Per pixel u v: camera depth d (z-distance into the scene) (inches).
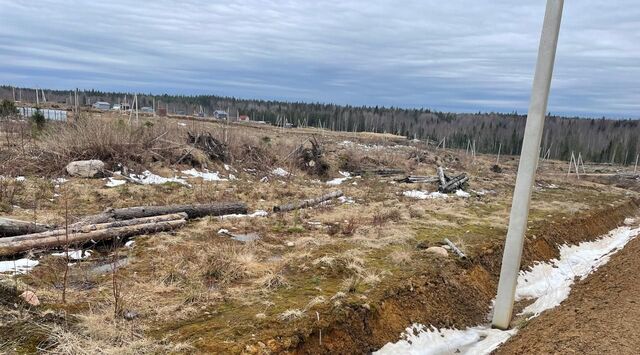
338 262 285.0
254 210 448.8
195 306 210.8
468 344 242.5
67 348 158.7
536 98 232.8
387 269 285.6
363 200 572.1
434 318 254.4
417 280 273.6
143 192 442.9
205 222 367.9
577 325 209.6
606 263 359.3
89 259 269.7
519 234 248.4
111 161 517.7
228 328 187.6
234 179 619.5
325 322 201.9
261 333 185.0
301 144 819.4
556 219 523.2
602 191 1033.5
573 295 287.9
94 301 204.7
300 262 288.2
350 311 217.0
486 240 388.2
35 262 247.8
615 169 1983.3
